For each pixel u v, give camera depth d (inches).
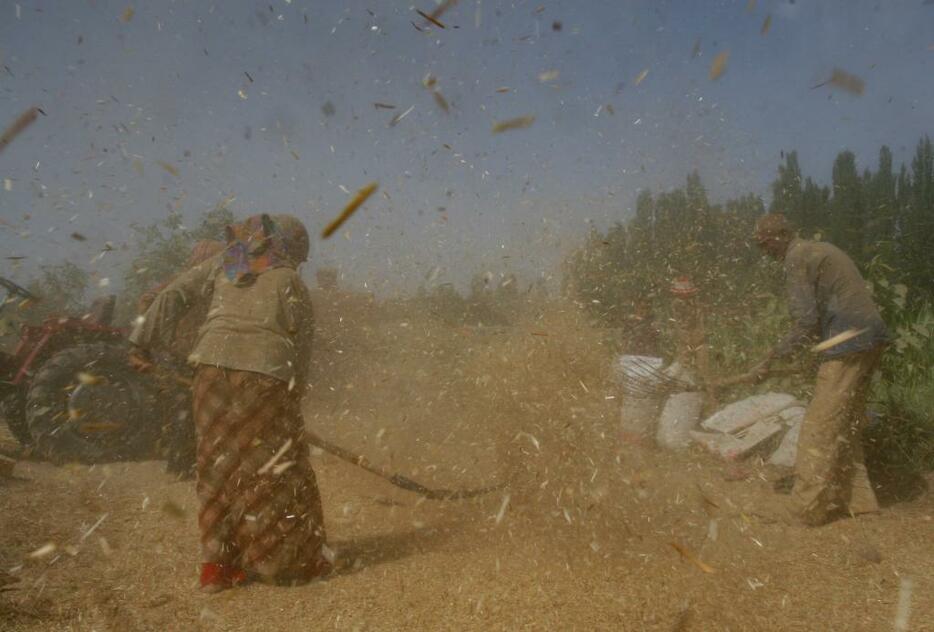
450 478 195.5
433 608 114.4
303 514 128.8
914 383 232.4
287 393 132.0
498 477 184.5
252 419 127.2
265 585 126.5
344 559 138.2
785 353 177.0
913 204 490.9
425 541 148.6
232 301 134.4
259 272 136.8
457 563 134.3
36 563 131.4
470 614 111.7
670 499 177.3
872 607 115.3
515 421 182.2
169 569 133.6
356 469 209.6
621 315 254.5
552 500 166.2
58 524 157.5
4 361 261.9
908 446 201.5
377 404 268.5
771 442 229.1
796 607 114.9
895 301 244.4
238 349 129.4
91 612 112.5
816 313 169.2
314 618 112.2
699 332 252.2
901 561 137.3
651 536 148.9
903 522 161.5
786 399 239.5
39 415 242.1
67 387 246.8
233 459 126.0
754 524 160.7
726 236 299.4
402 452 219.9
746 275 289.7
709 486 196.2
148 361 140.8
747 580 125.3
